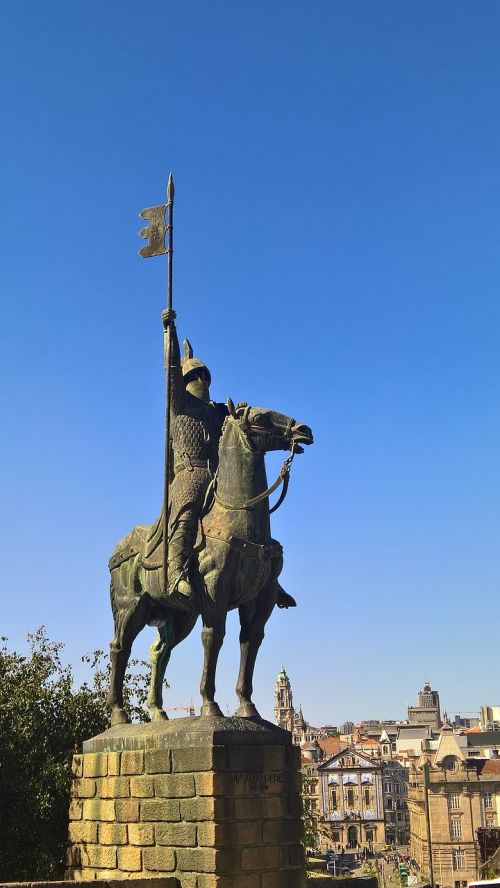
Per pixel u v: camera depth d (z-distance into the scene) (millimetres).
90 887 8930
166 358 10953
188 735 9156
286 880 8930
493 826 82312
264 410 10133
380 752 129250
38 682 20469
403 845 121500
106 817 10188
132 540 11812
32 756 18750
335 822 114625
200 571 9820
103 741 10633
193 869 8773
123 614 11766
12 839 17906
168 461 10594
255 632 10258
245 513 9922
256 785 8984
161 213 11117
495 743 113250
